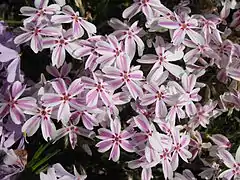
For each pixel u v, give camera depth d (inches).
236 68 7.4
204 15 7.7
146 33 7.2
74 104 6.4
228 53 7.4
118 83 6.6
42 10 6.9
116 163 7.4
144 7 7.1
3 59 6.7
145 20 7.5
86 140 7.1
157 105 6.8
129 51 6.9
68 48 6.7
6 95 6.5
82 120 6.6
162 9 7.2
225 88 7.6
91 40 6.8
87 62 6.6
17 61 6.7
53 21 6.6
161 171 7.6
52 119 7.0
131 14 7.1
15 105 6.5
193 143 7.5
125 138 6.7
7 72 6.7
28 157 7.3
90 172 7.6
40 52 7.4
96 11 7.7
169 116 6.9
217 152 7.4
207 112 7.5
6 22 7.4
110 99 6.6
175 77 7.3
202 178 7.5
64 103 6.4
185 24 7.1
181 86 7.2
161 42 7.1
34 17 6.8
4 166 6.6
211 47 7.5
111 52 6.7
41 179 6.3
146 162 6.7
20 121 6.4
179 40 7.0
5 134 6.7
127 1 7.9
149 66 7.2
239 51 7.4
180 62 7.7
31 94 6.8
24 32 6.8
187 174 7.2
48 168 6.6
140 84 6.9
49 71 6.8
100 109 6.6
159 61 7.0
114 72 6.6
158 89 6.8
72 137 6.8
